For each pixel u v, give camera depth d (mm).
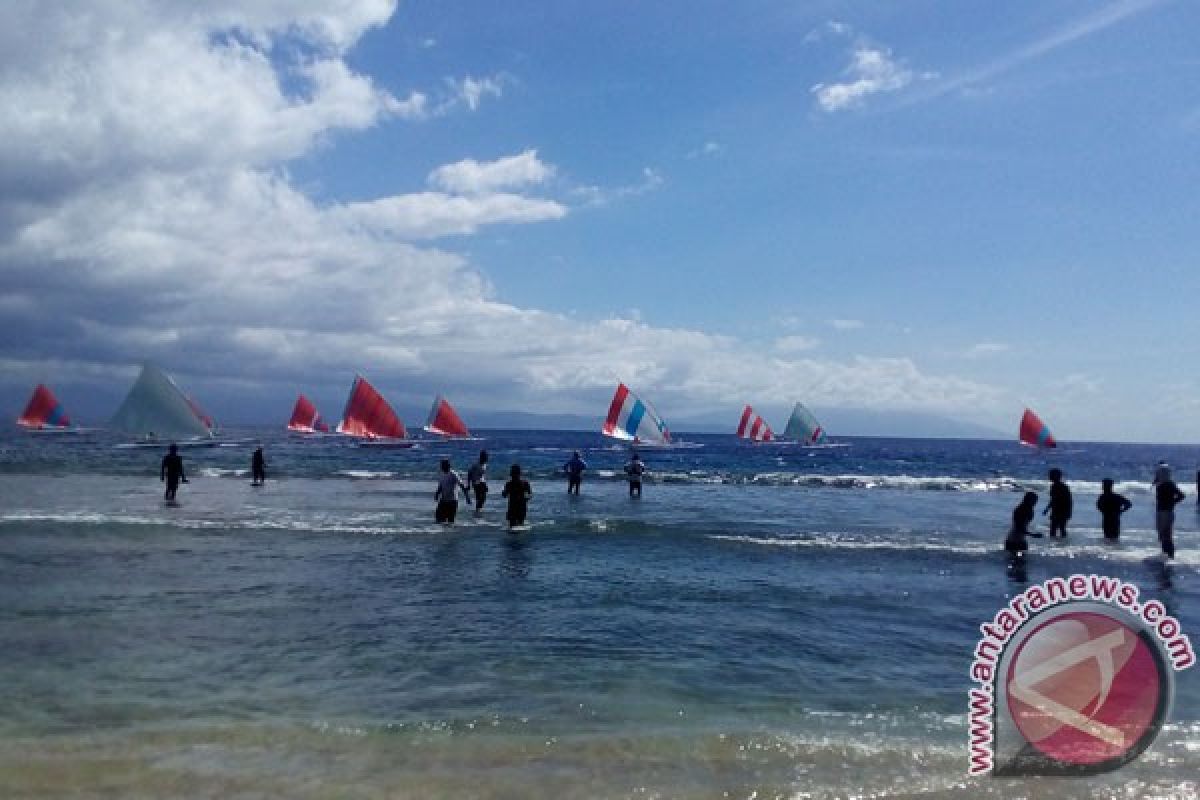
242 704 6441
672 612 10008
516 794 4969
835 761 5562
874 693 7051
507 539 15789
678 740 5875
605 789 5066
